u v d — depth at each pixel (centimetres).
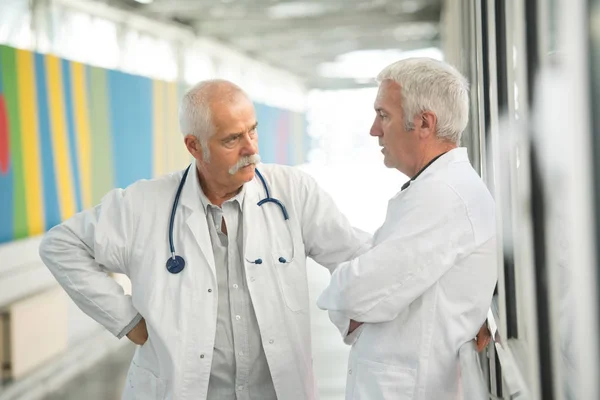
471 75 270
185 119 174
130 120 653
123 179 630
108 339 519
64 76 515
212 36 1083
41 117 478
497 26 168
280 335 180
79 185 534
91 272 187
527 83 103
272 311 180
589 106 68
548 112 94
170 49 908
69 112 520
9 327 402
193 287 178
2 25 491
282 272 184
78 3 630
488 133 212
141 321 185
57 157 500
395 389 148
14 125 443
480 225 145
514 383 122
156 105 739
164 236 183
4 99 432
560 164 84
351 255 190
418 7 870
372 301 146
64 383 416
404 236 143
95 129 568
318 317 549
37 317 432
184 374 175
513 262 157
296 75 2027
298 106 2072
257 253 181
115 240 184
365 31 1073
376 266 144
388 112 151
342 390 383
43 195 479
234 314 181
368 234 200
